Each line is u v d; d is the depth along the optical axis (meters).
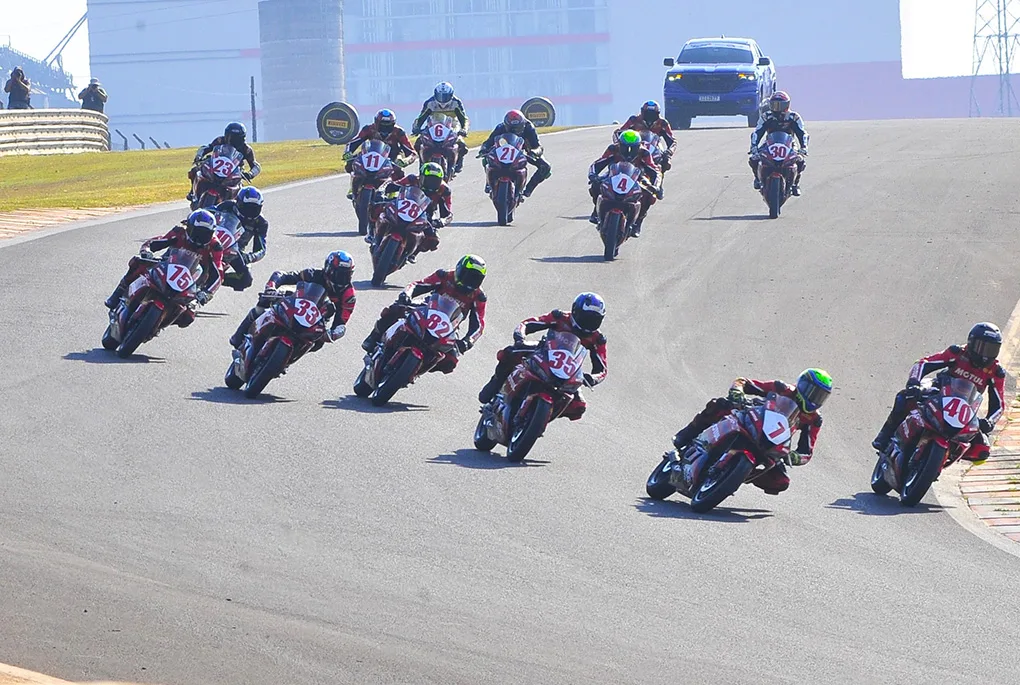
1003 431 52.44
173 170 145.00
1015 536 38.16
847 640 26.38
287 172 124.62
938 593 30.50
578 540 32.97
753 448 37.69
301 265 72.75
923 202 96.94
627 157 78.94
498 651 24.42
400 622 25.72
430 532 32.50
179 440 39.91
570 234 86.25
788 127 92.19
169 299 50.53
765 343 63.31
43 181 141.38
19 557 28.02
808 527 37.25
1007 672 24.88
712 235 86.31
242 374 46.94
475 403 50.12
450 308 47.44
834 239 84.94
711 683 23.38
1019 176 106.12
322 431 42.78
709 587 29.69
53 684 20.50
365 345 48.06
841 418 54.06
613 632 26.00
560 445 45.59
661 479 38.75
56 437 39.16
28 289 63.28
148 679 21.86
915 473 42.09
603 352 42.84
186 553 29.25
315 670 22.75
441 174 69.00
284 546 30.36
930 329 66.19
